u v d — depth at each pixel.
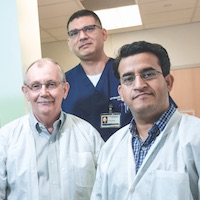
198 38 4.17
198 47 4.17
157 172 0.85
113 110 1.68
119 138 1.06
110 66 1.75
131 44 0.92
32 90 1.16
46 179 1.15
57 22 3.71
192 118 0.92
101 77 1.72
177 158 0.85
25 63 1.55
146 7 3.42
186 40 4.20
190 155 0.83
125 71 0.92
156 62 0.91
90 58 1.71
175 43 4.23
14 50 1.51
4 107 1.52
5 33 1.53
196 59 4.17
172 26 4.24
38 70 1.15
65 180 1.15
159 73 0.91
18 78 1.51
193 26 4.18
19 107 1.50
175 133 0.90
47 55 4.67
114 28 4.14
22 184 1.13
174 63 4.23
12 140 1.20
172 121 0.92
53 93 1.15
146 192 0.85
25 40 1.57
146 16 3.74
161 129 0.91
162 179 0.83
